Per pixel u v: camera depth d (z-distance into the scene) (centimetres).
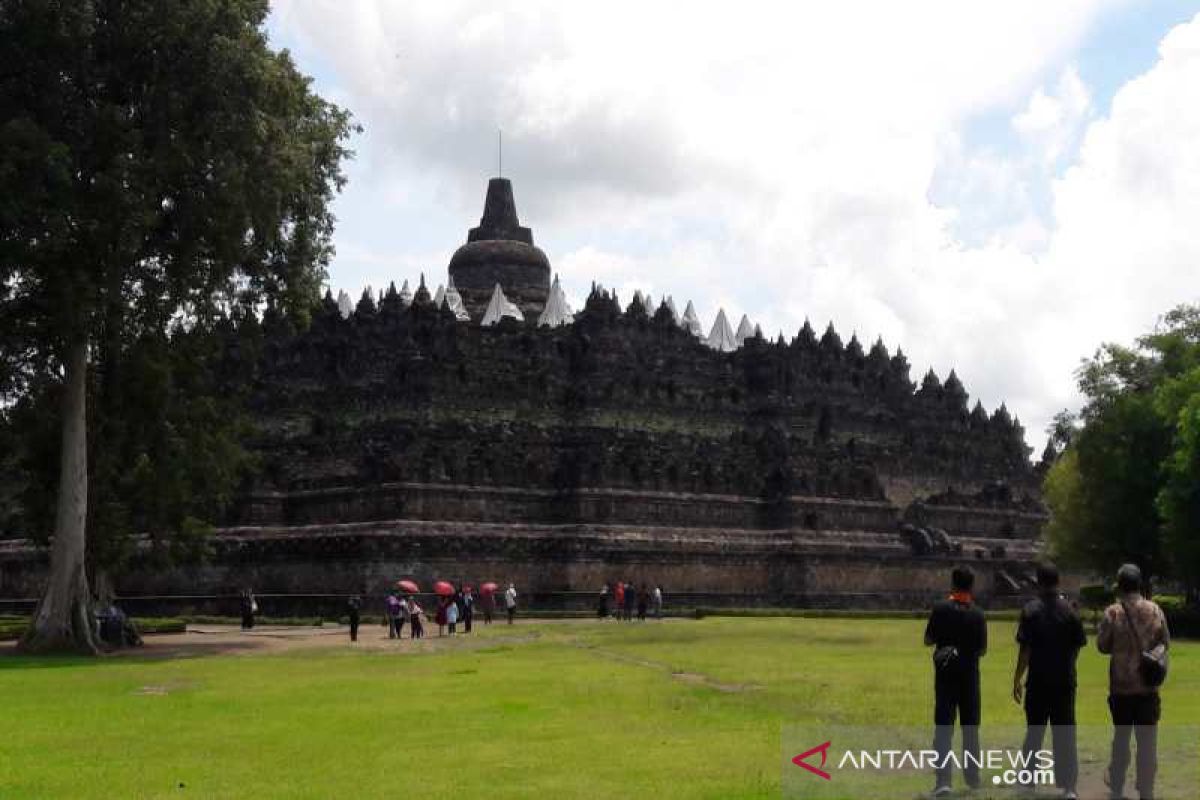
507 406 9744
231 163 5341
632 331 10619
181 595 9188
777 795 2128
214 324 6322
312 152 6056
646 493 9650
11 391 6047
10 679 4200
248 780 2316
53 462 6141
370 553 8462
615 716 3109
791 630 6956
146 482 6266
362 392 9650
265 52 5694
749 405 11275
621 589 8469
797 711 3170
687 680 4038
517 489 9225
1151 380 8456
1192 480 7062
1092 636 6950
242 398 7200
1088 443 8500
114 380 6141
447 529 8756
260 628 7719
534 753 2559
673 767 2386
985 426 13525
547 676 4175
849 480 10950
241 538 9131
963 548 11819
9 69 5247
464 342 9688
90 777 2359
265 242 5991
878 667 4538
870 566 10650
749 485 10431
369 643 6056
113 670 4531
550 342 10131
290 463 9638
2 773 2405
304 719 3109
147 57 5444
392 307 9981
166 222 5628
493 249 12138
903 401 12850
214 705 3412
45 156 4919
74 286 5188
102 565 6312
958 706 2167
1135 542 8294
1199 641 6862
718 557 9888
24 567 9850
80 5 5119
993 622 8950
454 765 2436
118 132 5250
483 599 7875
